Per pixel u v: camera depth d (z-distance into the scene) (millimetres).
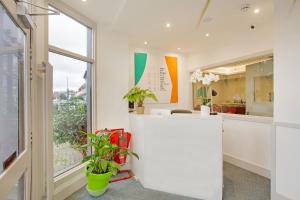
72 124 2881
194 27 3262
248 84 3824
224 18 2910
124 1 2457
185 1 2414
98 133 2793
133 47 4340
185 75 5117
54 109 2553
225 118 3939
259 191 2602
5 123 1284
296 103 2076
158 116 2633
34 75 1826
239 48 3688
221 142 2348
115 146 2701
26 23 1535
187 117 2479
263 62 3488
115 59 3422
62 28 2615
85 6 2621
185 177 2498
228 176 3131
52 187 2064
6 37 1274
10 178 1163
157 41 4039
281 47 2229
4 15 1217
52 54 2512
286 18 2168
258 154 3273
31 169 1741
